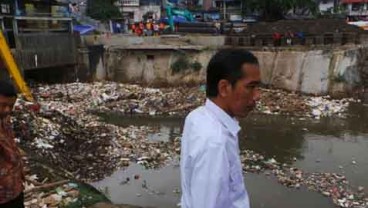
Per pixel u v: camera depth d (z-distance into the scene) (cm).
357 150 1839
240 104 232
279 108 2553
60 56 3002
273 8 4656
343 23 3438
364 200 1300
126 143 1814
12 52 2562
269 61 2978
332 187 1402
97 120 2272
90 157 1587
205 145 214
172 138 1992
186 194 225
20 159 485
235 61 227
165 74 3139
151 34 3784
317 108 2556
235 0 5416
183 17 4484
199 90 2897
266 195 1337
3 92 451
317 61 2844
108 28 4475
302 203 1277
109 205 861
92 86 2992
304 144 1936
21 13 2844
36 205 814
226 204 219
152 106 2614
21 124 1491
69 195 891
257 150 1848
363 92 2822
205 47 3075
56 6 3234
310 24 3441
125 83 3212
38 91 2798
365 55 2950
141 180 1433
